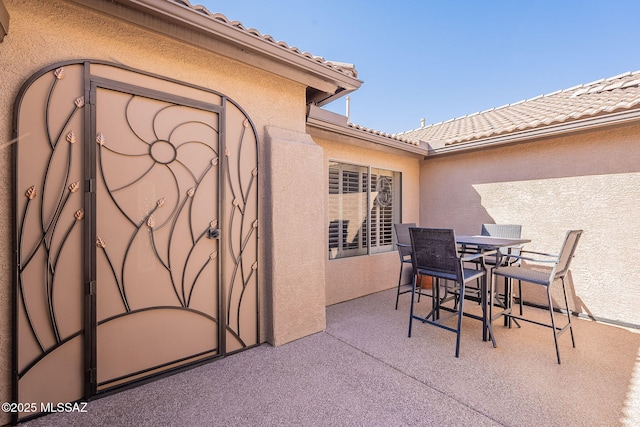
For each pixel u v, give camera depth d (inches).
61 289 90.2
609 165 167.9
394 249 246.5
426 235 136.6
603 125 159.9
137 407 92.0
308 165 145.6
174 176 110.9
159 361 107.7
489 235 193.2
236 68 127.6
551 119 172.2
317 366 116.4
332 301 195.9
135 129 102.5
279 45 120.0
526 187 200.2
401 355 125.3
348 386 103.2
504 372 112.3
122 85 99.6
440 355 125.6
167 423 85.4
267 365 117.0
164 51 109.0
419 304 195.9
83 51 94.2
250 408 91.8
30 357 86.1
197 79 116.6
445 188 246.5
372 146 217.3
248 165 131.1
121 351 100.1
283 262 135.7
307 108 160.2
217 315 121.6
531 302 194.7
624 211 163.5
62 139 89.9
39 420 85.8
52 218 88.6
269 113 138.2
